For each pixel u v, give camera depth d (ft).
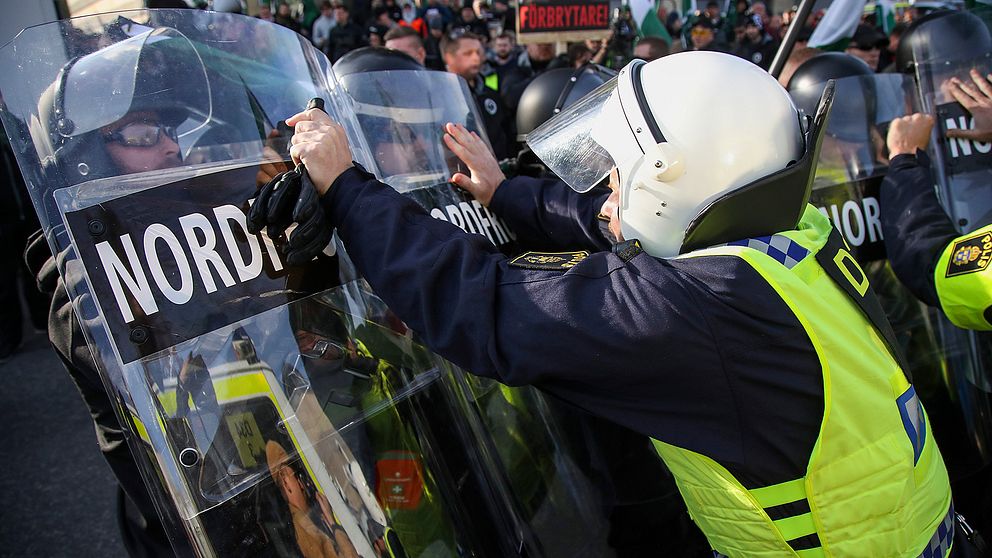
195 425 2.68
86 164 2.68
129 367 2.58
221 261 2.82
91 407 3.92
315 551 2.89
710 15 23.79
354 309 3.28
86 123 2.71
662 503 4.54
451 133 4.65
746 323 2.72
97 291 2.57
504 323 2.87
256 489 2.79
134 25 2.88
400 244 3.00
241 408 2.79
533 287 2.90
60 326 3.60
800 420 2.84
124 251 2.63
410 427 3.40
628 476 4.43
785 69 9.38
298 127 3.14
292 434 2.92
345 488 3.04
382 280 3.01
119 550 7.32
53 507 8.01
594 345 2.74
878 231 5.46
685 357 2.71
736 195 2.81
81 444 9.25
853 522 2.97
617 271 2.86
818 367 2.82
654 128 2.93
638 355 2.72
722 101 2.89
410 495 3.31
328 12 21.75
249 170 3.00
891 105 5.64
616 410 2.95
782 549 3.03
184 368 2.68
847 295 3.11
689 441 2.85
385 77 4.43
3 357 11.51
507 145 12.01
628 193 3.10
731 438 2.86
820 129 2.91
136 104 2.79
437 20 20.57
